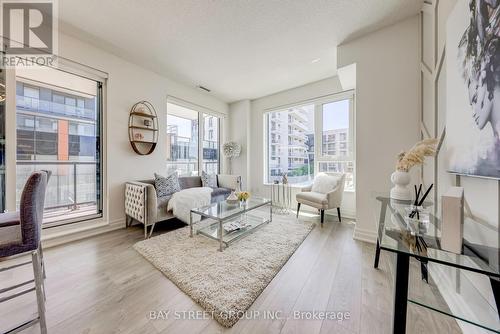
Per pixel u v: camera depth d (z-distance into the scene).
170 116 3.85
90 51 2.57
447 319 1.21
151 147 3.28
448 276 1.16
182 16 2.08
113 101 2.82
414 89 2.11
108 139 2.77
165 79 3.54
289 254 2.04
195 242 2.31
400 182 1.58
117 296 1.42
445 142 1.42
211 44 2.58
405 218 1.23
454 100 1.25
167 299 1.39
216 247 2.18
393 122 2.24
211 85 3.96
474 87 1.04
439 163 1.61
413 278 1.25
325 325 1.18
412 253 0.80
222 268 1.75
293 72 3.40
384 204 1.55
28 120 2.59
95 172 2.84
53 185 2.88
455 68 1.24
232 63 3.09
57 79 2.66
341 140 3.58
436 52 1.68
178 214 2.74
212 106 4.62
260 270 1.72
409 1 1.90
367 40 2.39
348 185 3.48
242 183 4.84
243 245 2.24
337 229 2.84
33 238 1.05
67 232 2.37
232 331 1.13
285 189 4.25
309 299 1.40
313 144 3.93
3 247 0.98
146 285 1.54
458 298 1.10
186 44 2.58
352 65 2.52
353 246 2.27
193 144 4.33
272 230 2.74
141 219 2.50
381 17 2.12
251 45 2.61
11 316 1.22
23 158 2.53
